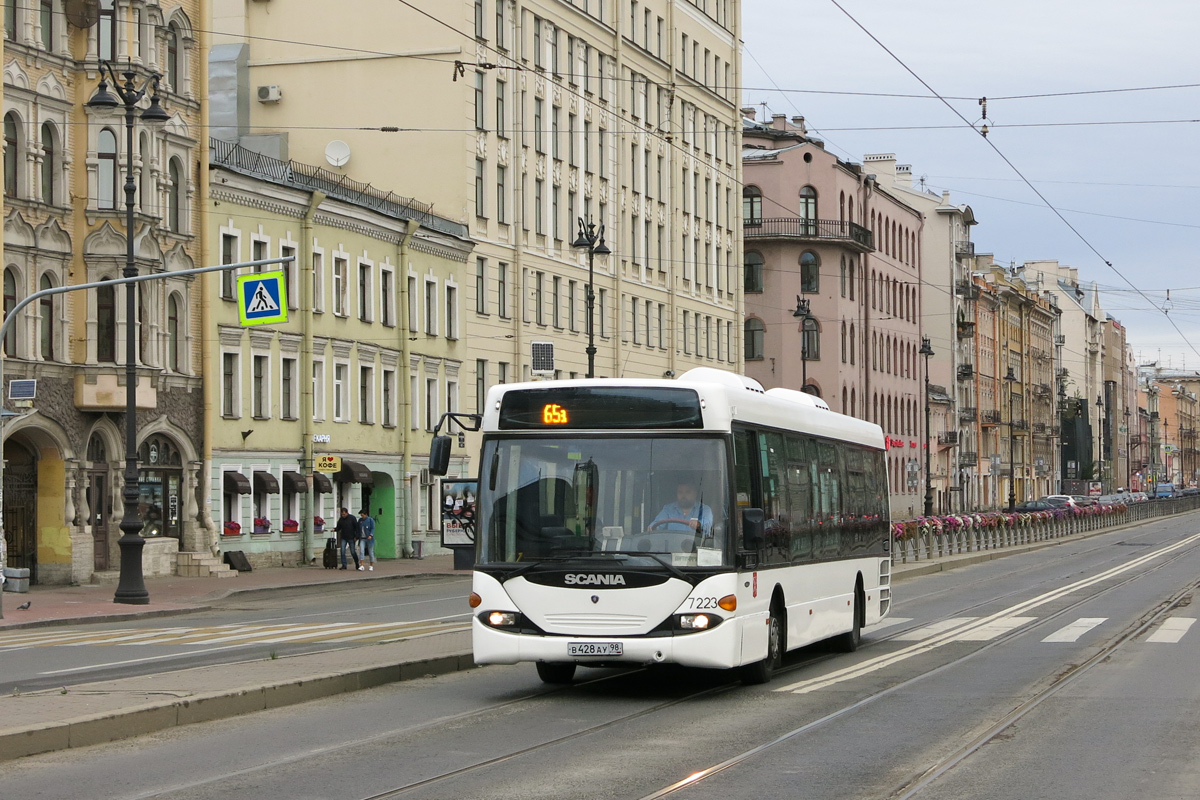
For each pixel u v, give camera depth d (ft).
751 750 43.21
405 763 41.37
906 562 166.71
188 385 154.71
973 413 437.99
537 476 55.42
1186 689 56.85
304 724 49.26
